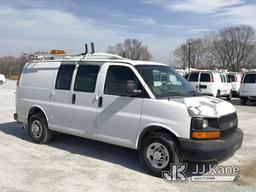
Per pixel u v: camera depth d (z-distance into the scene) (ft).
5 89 88.22
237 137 17.67
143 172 18.20
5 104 49.26
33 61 25.16
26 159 20.31
